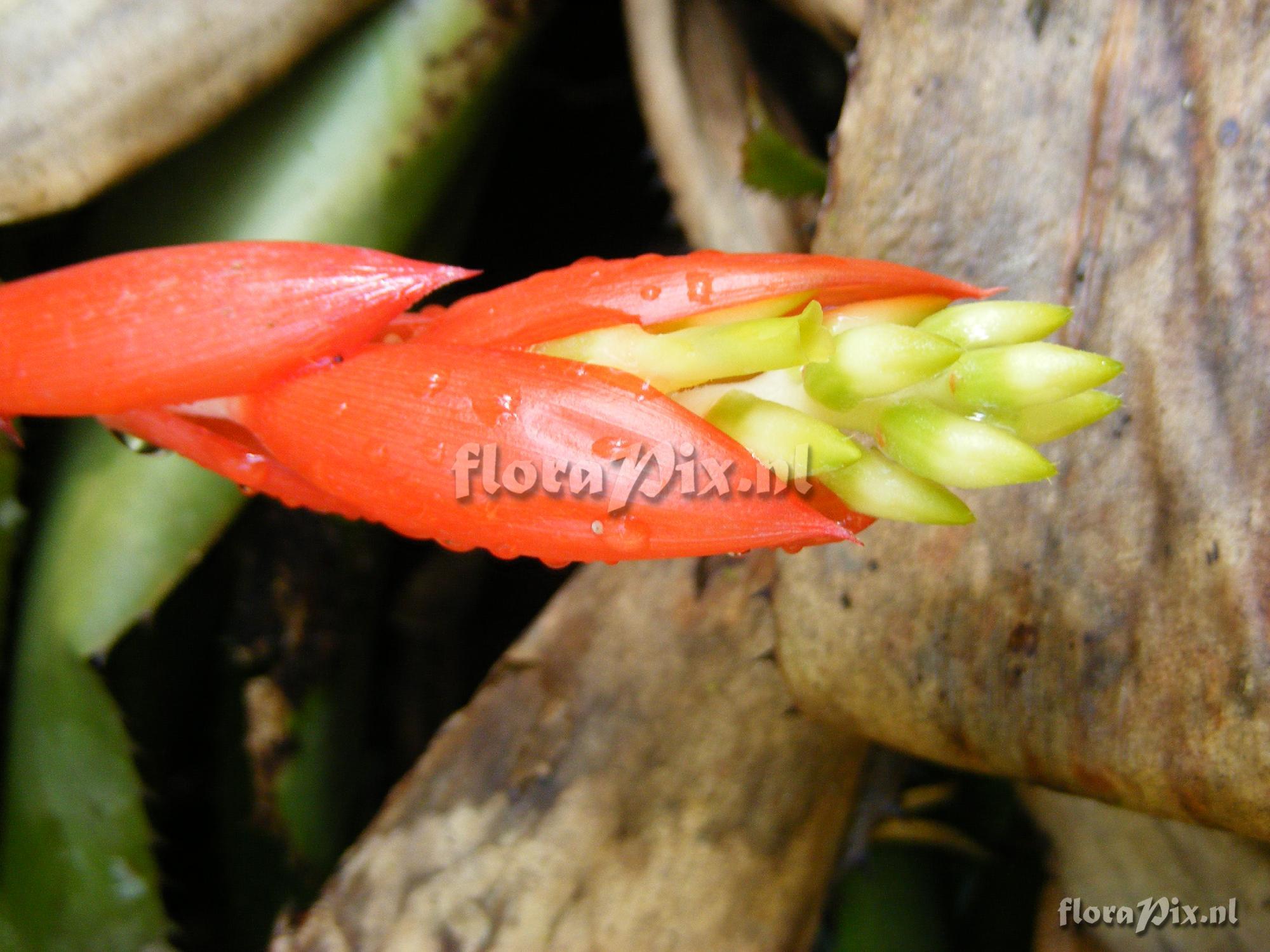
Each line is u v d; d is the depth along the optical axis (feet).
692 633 0.62
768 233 0.69
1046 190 0.49
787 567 0.53
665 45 0.68
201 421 0.40
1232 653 0.42
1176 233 0.45
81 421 0.62
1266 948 0.56
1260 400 0.42
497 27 0.66
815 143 0.83
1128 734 0.44
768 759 0.59
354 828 0.75
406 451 0.33
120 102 0.58
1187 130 0.45
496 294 0.36
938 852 0.68
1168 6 0.46
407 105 0.64
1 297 0.37
